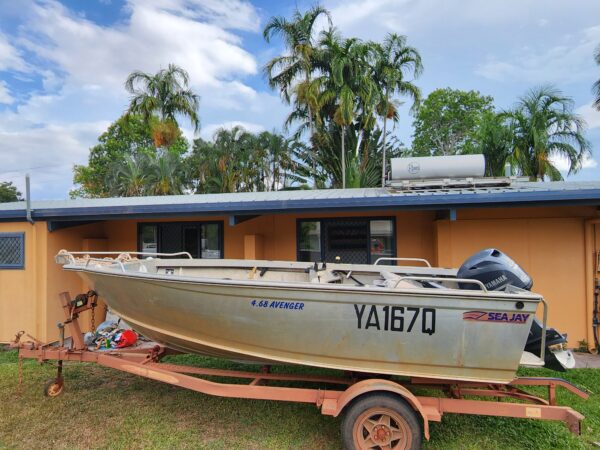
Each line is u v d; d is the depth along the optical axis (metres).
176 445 3.24
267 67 19.81
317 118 19.92
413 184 6.84
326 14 19.61
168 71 23.06
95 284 3.86
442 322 2.78
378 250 7.00
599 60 16.62
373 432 2.92
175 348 3.94
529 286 3.39
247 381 4.59
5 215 6.42
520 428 3.49
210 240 7.69
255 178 24.02
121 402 4.06
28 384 4.51
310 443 3.29
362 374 3.40
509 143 19.02
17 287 6.56
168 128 22.70
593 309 5.68
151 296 3.48
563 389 4.33
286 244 7.37
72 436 3.38
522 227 5.93
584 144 18.41
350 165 19.66
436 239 6.36
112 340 4.23
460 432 3.45
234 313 3.19
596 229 5.73
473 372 2.83
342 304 2.91
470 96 31.59
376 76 19.80
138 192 21.06
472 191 6.29
